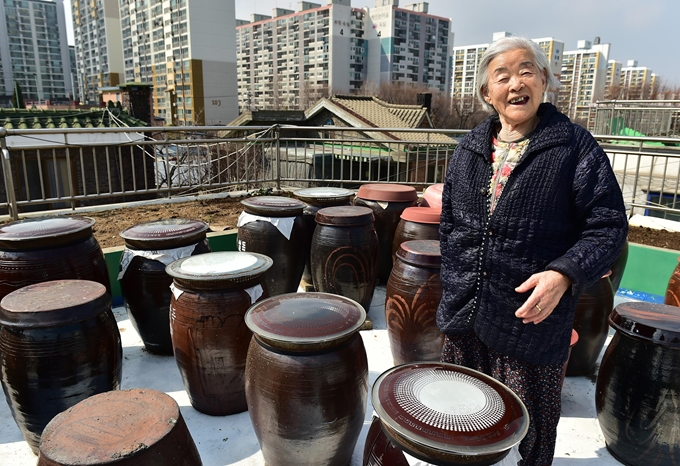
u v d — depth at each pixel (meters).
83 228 3.22
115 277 4.42
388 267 4.93
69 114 13.75
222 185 6.86
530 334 1.90
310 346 2.18
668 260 4.71
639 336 2.37
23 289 2.72
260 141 7.34
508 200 1.86
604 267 1.68
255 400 2.30
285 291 4.22
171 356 3.67
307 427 2.24
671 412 2.29
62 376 2.47
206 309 2.71
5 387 2.53
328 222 4.00
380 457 1.79
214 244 4.97
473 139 2.06
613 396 2.50
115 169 10.76
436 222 4.05
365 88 65.12
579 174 1.75
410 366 2.09
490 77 1.94
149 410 1.90
